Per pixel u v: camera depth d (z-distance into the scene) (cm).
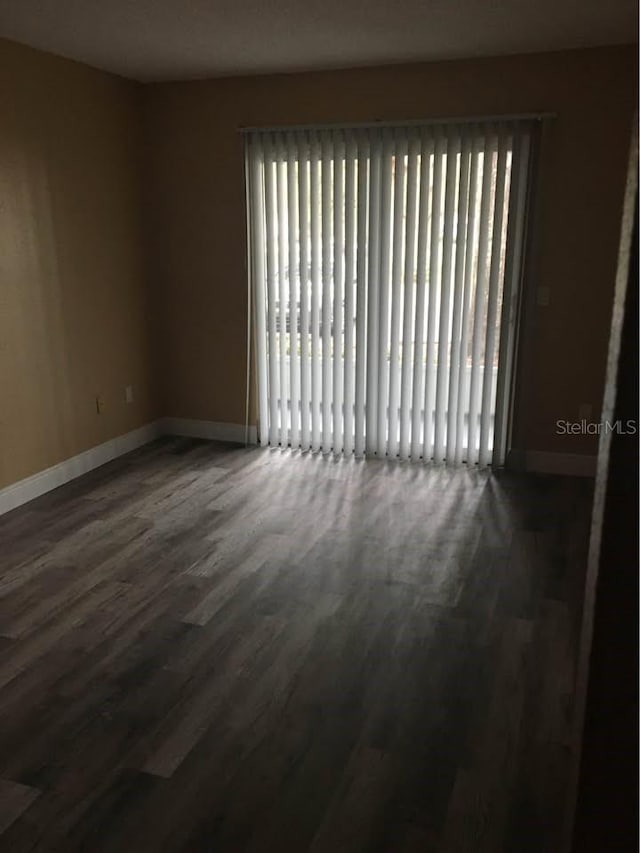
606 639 50
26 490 421
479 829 190
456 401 467
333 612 297
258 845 186
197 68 448
